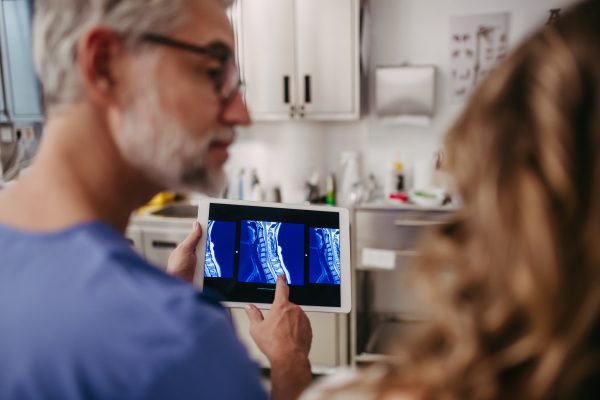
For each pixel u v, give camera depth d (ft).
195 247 3.27
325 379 1.49
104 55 1.70
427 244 1.40
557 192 1.10
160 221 8.64
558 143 1.11
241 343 1.65
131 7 1.68
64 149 1.73
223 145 2.02
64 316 1.45
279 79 8.66
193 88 1.82
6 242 1.60
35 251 1.56
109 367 1.40
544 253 1.09
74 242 1.56
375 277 9.68
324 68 8.46
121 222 1.93
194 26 1.80
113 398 1.39
